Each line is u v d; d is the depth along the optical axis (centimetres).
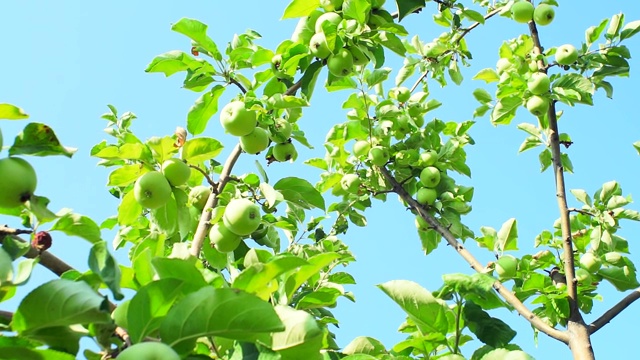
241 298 242
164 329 244
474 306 393
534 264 591
